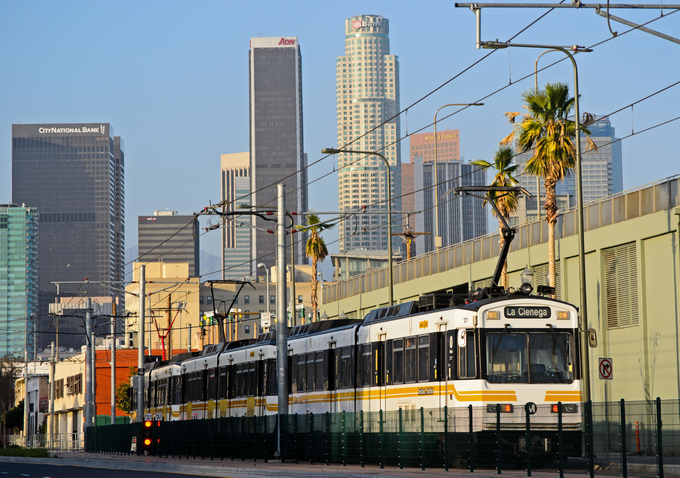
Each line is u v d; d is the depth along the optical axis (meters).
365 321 37.50
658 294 50.41
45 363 177.38
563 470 26.33
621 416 24.39
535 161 55.00
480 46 28.39
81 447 94.06
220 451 47.47
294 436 39.78
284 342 40.59
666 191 49.94
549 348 30.39
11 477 38.53
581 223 41.28
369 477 28.02
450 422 29.89
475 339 30.00
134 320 196.25
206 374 55.56
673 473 22.44
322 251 94.81
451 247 72.25
